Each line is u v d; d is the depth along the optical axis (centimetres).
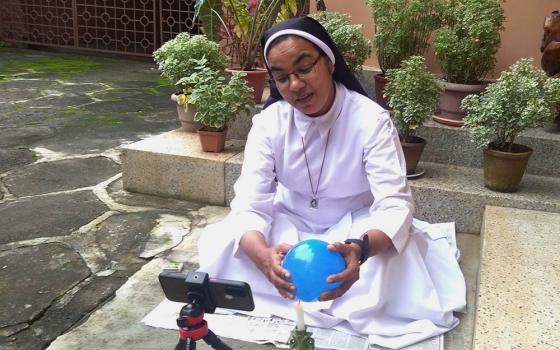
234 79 354
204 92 352
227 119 348
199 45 390
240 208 219
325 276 152
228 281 138
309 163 225
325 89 200
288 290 156
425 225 281
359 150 218
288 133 224
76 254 285
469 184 315
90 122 529
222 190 349
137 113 567
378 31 380
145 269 271
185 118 399
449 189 306
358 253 178
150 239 303
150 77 752
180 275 143
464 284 241
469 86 340
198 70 385
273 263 174
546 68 351
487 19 346
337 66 214
